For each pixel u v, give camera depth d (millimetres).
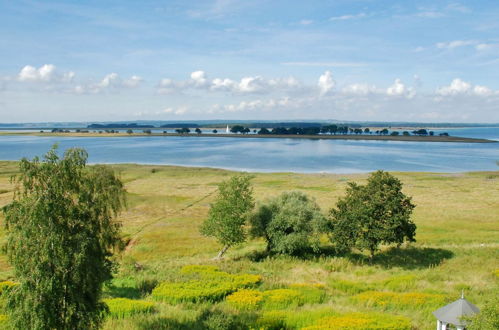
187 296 30469
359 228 42625
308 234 45594
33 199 18562
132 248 49906
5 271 39406
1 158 177750
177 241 53250
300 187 103625
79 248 19000
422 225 61719
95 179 21109
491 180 117375
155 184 107250
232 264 42281
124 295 31953
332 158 192000
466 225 61656
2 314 24562
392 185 43156
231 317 25844
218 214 46219
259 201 49062
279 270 40969
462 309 20297
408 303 29328
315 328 23641
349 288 33844
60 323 18984
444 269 39906
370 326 23922
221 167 158000
